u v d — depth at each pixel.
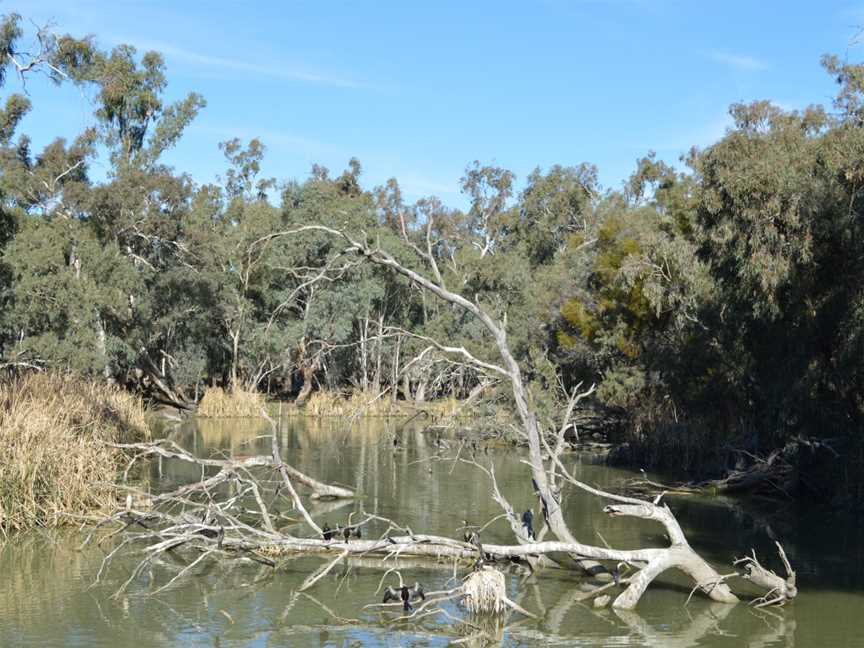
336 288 56.41
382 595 14.67
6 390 23.81
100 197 49.25
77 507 19.56
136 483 25.47
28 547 17.64
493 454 35.03
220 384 64.69
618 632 12.94
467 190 73.88
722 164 24.03
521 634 12.78
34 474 19.11
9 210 49.38
